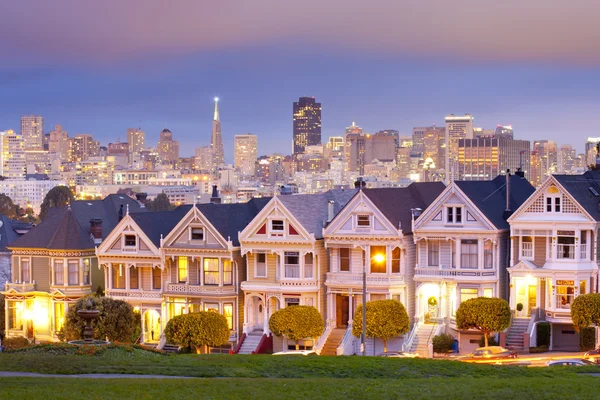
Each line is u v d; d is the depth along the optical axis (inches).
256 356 5600.4
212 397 4372.5
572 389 4586.6
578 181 7239.2
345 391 4517.7
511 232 7145.7
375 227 7411.4
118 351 5866.1
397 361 5418.3
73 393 4355.3
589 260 6998.0
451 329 7268.7
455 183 7303.2
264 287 7667.3
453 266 7288.4
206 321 7362.2
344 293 7500.0
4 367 5103.3
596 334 6801.2
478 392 4520.2
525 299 7180.1
